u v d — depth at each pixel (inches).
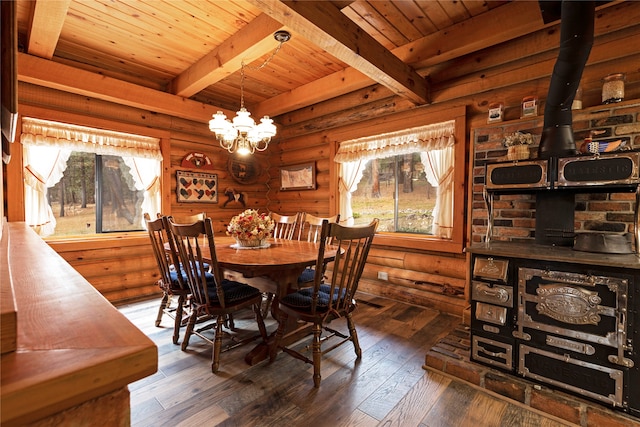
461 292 117.1
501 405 66.3
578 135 88.3
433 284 125.4
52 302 21.8
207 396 68.0
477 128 107.4
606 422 57.3
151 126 144.9
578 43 68.9
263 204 197.3
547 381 65.7
